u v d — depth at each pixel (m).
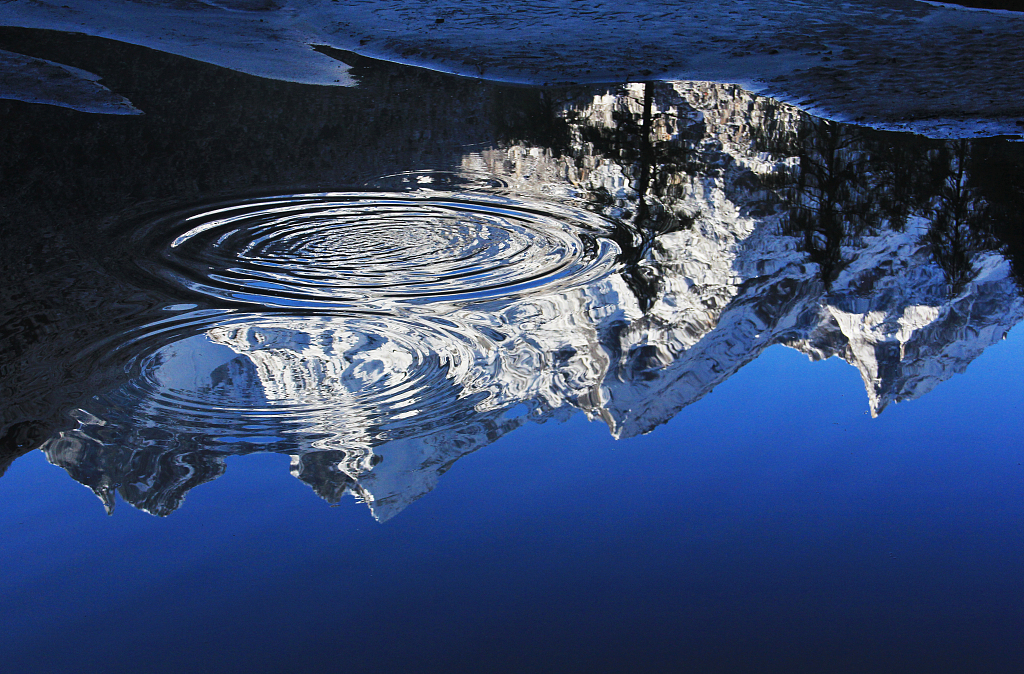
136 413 2.26
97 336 2.63
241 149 4.55
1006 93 5.41
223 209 3.71
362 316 2.81
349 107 5.43
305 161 4.39
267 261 3.21
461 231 3.52
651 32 7.09
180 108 5.29
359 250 3.30
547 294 2.99
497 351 2.63
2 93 5.27
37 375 2.42
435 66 6.46
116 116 5.05
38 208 3.68
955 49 6.54
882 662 1.56
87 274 3.05
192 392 2.37
